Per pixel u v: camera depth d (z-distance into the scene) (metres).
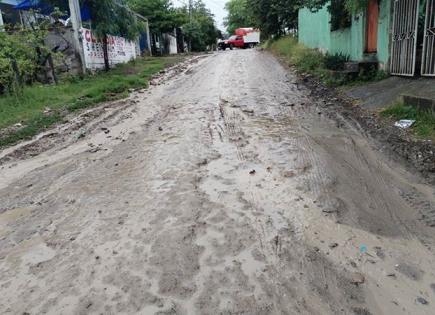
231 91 11.09
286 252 3.30
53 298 2.90
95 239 3.65
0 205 4.60
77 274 3.15
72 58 16.09
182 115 8.45
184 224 3.80
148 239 3.58
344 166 5.10
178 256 3.29
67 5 16.98
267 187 4.55
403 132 6.26
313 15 18.62
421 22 8.52
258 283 2.94
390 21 9.84
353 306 2.71
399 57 9.42
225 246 3.41
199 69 17.47
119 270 3.16
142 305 2.76
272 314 2.64
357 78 10.83
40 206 4.47
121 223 3.90
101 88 12.03
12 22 19.27
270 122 7.43
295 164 5.21
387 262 3.16
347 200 4.17
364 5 10.57
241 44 42.47
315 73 13.30
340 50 14.12
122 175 5.19
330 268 3.09
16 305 2.86
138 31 19.98
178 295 2.84
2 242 3.75
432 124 6.21
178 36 44.00
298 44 21.53
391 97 8.05
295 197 4.27
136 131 7.42
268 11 26.70
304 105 8.84
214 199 4.29
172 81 14.17
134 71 17.64
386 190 4.39
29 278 3.16
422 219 3.78
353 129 6.76
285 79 12.93
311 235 3.54
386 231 3.60
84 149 6.55
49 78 14.04
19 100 10.22
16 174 5.60
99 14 16.48
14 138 7.35
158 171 5.22
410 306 2.72
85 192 4.73
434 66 8.05
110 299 2.84
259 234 3.57
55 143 7.02
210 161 5.48
